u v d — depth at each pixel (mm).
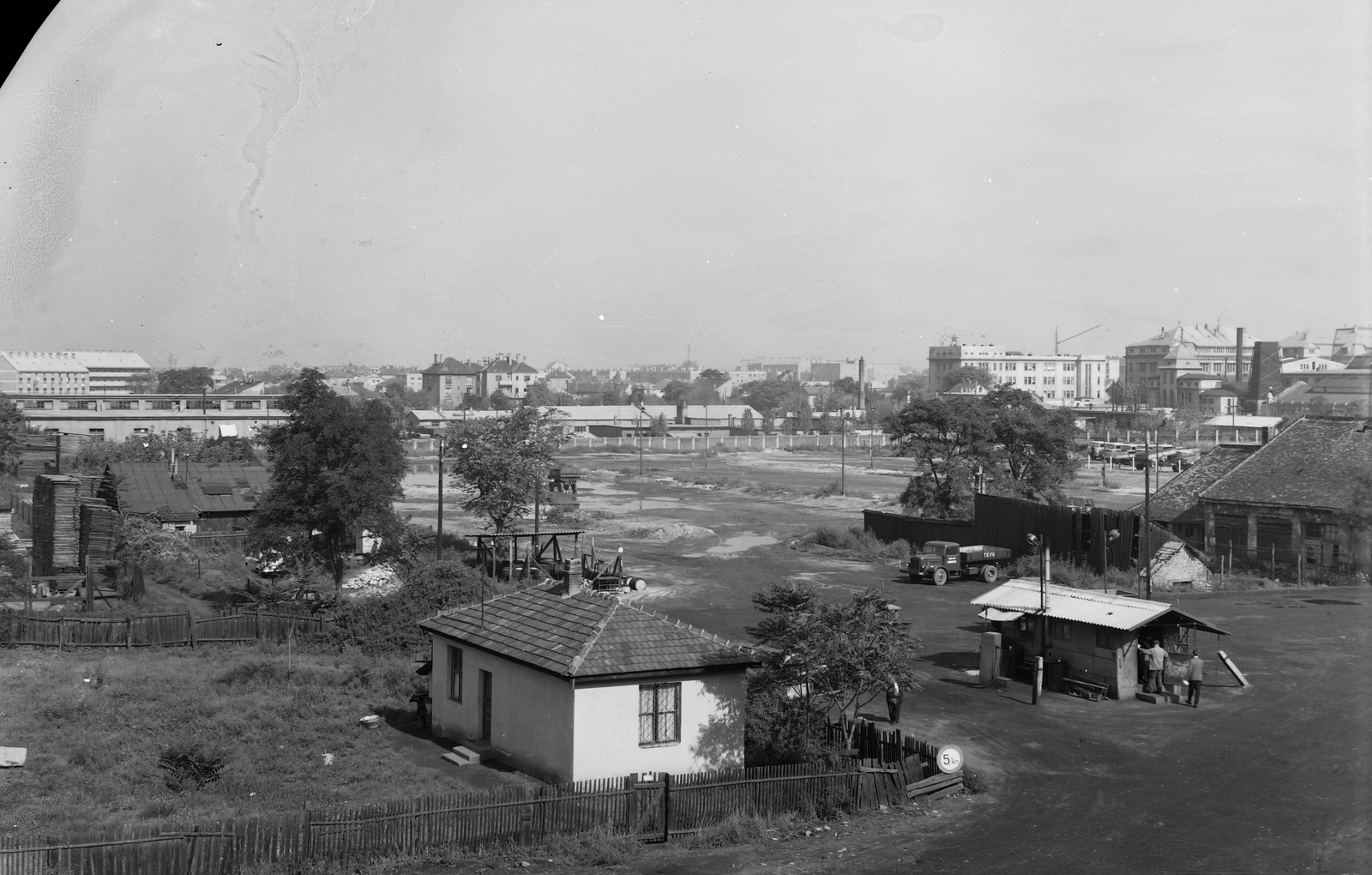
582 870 18422
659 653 22375
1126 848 19625
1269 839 19953
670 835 20031
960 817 21344
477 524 74062
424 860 18406
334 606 39938
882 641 24469
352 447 43875
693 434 184875
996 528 57938
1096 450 132625
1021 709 29344
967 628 40781
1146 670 30750
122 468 60875
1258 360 166375
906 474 122562
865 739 24203
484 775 22734
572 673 21234
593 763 21562
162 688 29078
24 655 33812
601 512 84375
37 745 24094
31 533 54031
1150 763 24688
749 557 60781
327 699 28594
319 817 18125
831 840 20078
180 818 19422
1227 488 57500
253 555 49250
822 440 173625
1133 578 50281
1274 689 31500
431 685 26297
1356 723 27766
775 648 28625
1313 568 53656
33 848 16500
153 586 48031
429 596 36594
